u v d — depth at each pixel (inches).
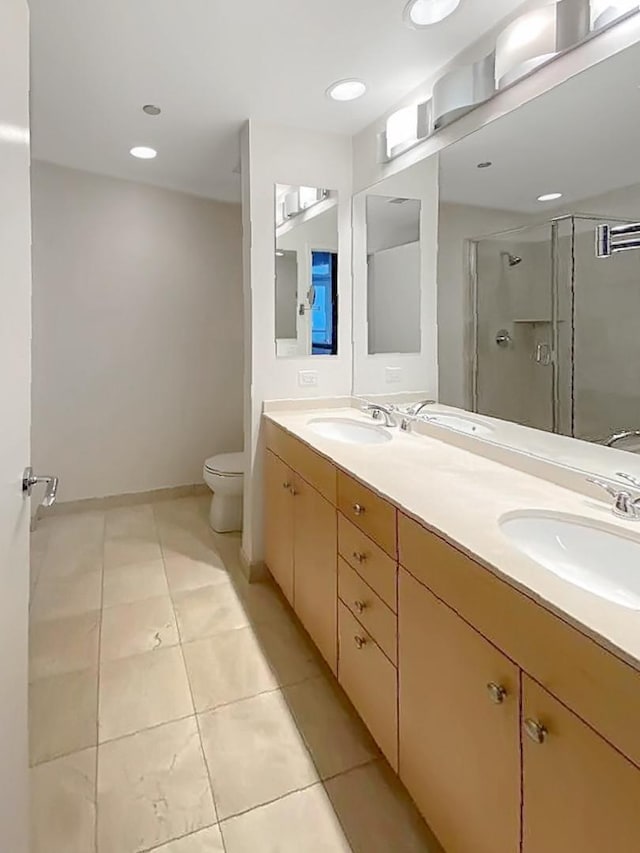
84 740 64.6
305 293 106.7
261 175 99.4
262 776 59.8
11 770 39.2
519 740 36.8
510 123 67.6
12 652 40.0
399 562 53.2
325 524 74.1
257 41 71.6
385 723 57.2
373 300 104.3
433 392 88.1
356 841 52.3
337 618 70.3
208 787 58.3
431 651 47.8
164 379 151.4
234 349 160.1
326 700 72.3
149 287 146.4
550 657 33.7
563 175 61.1
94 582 104.6
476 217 75.6
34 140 109.4
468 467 67.2
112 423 146.2
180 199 147.6
